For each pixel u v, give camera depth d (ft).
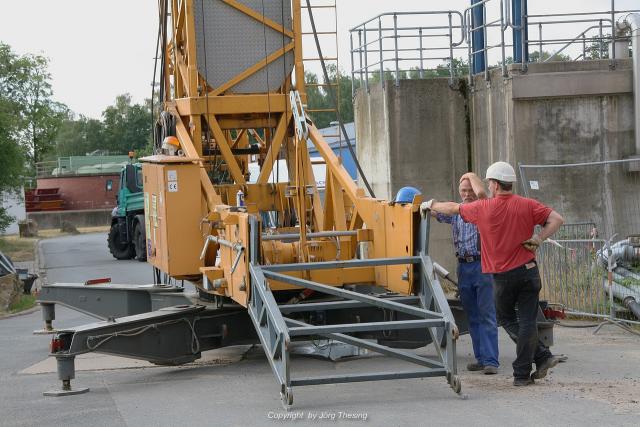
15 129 121.90
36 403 29.86
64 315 58.18
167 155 37.65
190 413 26.43
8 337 48.65
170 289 40.47
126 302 42.57
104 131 407.44
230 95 38.91
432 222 59.36
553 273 47.03
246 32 39.24
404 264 29.89
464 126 59.47
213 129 38.24
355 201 34.24
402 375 26.89
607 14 58.29
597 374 30.76
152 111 43.14
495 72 56.08
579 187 54.54
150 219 37.60
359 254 34.76
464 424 23.48
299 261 33.47
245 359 37.47
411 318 34.83
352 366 33.50
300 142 34.12
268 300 27.53
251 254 29.04
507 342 39.37
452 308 35.12
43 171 228.63
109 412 27.40
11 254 119.65
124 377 34.60
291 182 38.81
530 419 23.75
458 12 60.54
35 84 188.03
